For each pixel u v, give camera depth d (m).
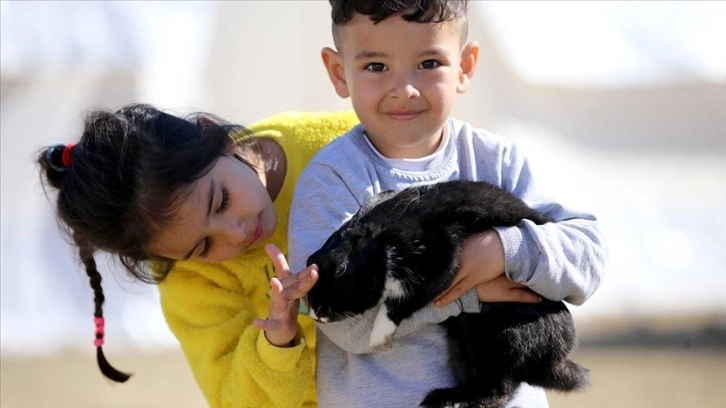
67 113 9.62
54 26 9.73
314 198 3.91
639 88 11.10
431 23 3.85
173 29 9.77
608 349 10.04
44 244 9.65
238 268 4.20
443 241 3.65
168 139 3.90
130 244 3.97
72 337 9.56
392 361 3.76
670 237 10.81
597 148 11.15
